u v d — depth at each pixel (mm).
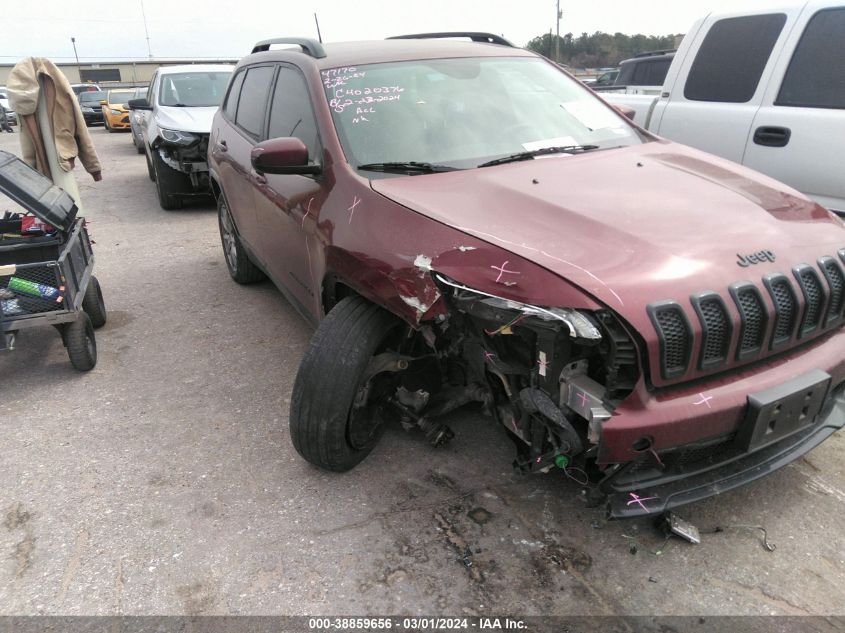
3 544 2605
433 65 3629
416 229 2496
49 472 3055
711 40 5090
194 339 4523
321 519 2678
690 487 2246
